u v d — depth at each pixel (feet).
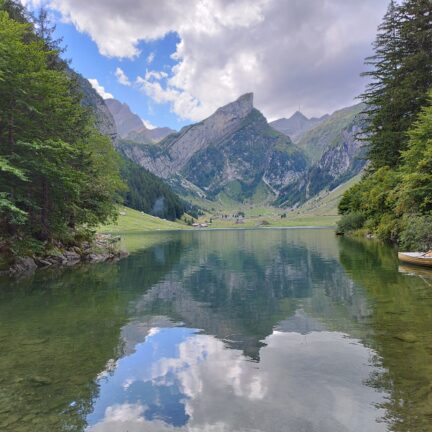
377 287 57.57
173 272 85.10
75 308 47.85
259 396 21.63
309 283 65.10
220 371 25.73
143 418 19.42
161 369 26.35
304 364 26.45
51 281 71.92
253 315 42.80
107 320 41.34
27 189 93.56
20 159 84.28
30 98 89.25
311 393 21.77
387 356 27.32
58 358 28.86
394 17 141.79
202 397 21.72
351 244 164.96
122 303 50.90
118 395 22.20
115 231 486.38
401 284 59.36
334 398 21.02
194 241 244.42
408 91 130.72
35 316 43.52
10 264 84.53
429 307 42.70
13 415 19.86
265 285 64.75
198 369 26.22
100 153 158.81
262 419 19.01
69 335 35.45
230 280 71.77
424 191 99.91
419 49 135.54
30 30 116.37
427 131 102.53
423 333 32.73
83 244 119.85
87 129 135.23
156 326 38.52
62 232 108.27
